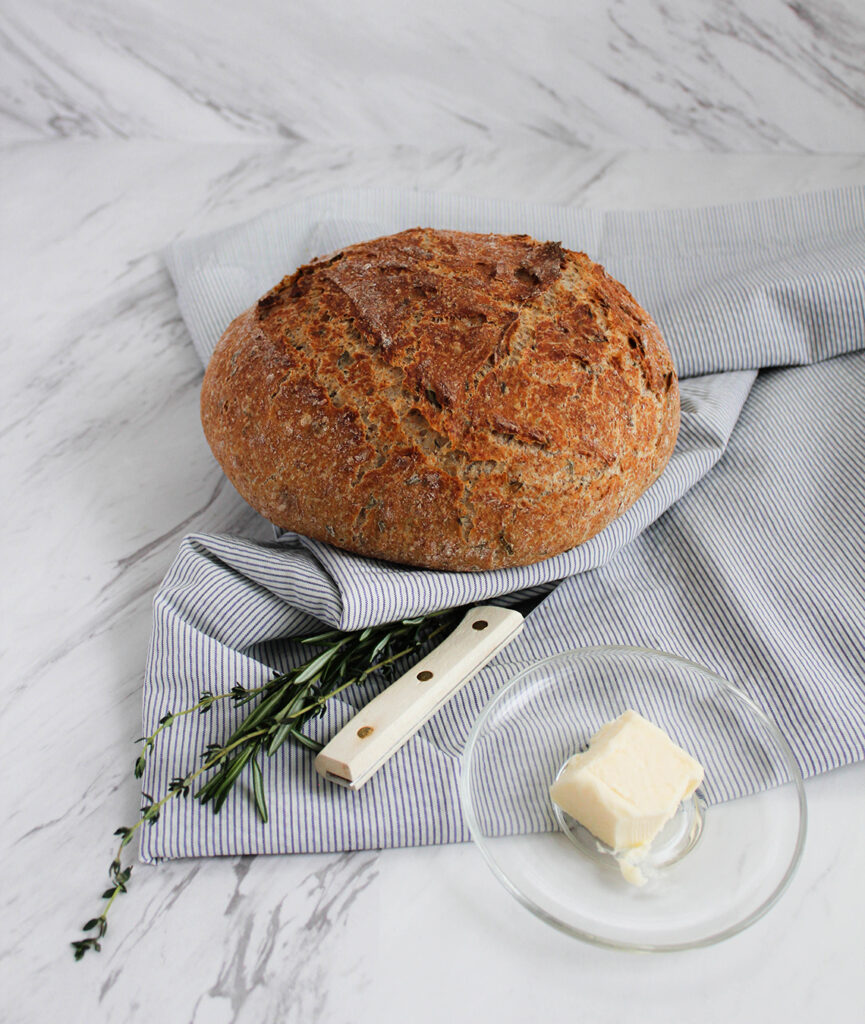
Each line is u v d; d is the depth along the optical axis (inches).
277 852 19.4
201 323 29.2
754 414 26.5
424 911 18.9
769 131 36.1
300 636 22.3
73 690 22.2
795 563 23.2
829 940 18.4
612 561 23.9
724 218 31.0
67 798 20.5
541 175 36.1
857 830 19.8
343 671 21.0
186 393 28.9
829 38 33.5
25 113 38.6
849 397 26.2
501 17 34.6
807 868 19.3
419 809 19.7
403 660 22.1
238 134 38.9
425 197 32.0
